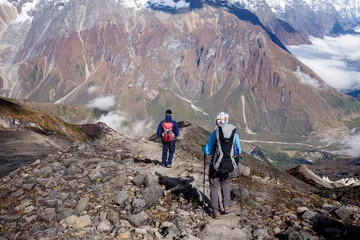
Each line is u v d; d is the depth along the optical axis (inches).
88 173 442.3
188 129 1342.3
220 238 295.3
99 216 322.7
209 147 339.6
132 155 634.8
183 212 343.6
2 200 375.6
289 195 426.6
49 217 318.7
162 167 529.3
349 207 388.2
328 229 304.3
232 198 387.9
